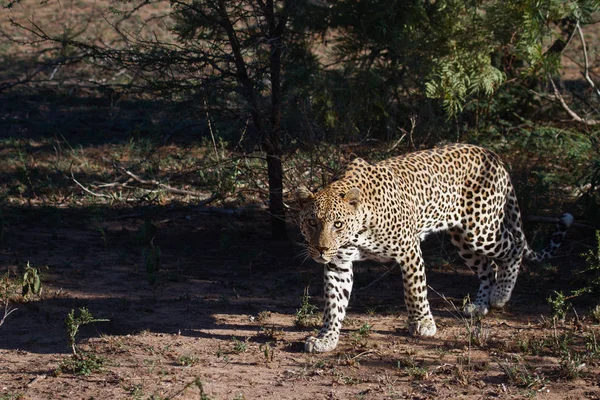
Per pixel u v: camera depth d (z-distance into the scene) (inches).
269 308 428.1
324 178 510.9
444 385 320.8
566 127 723.4
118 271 486.6
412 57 567.5
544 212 541.6
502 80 611.8
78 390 317.4
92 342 374.0
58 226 574.9
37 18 1219.9
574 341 368.5
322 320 396.5
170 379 327.9
